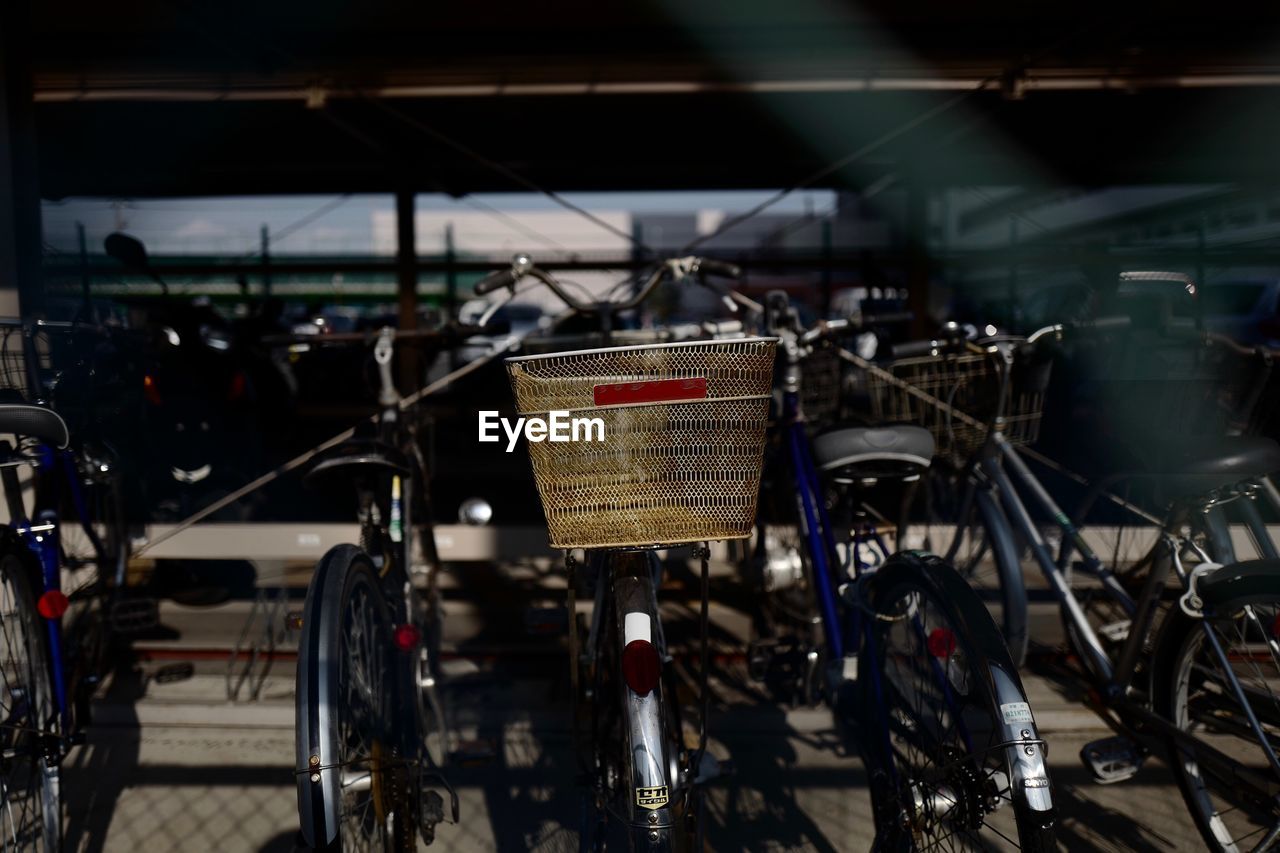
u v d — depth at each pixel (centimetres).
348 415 638
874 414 302
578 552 216
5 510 282
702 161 660
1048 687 312
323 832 164
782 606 311
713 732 291
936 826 182
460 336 262
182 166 666
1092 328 266
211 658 336
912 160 610
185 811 253
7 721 210
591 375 153
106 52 410
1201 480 203
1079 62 405
